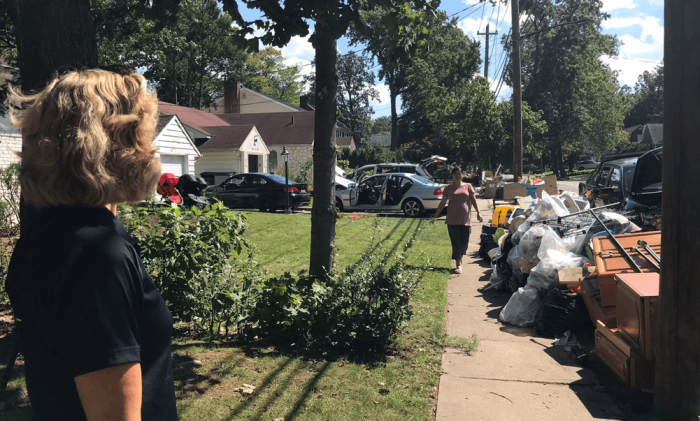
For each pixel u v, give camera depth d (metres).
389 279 4.95
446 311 6.55
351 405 3.74
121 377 0.96
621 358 4.25
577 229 6.86
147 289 1.11
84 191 1.05
